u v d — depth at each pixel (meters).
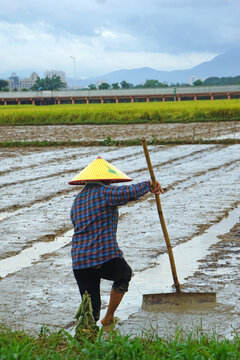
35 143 62.97
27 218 25.31
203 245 20.25
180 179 36.25
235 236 21.55
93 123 100.62
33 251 19.84
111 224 11.73
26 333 12.37
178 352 10.01
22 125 102.88
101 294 15.31
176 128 85.56
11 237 21.84
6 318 13.47
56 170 41.81
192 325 12.78
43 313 13.83
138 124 97.88
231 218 24.88
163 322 13.05
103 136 73.12
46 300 14.77
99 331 11.34
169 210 26.67
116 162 46.34
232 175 37.81
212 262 18.05
